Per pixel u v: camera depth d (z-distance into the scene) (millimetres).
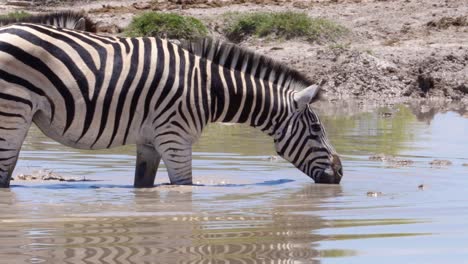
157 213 14773
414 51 42500
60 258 11289
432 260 11281
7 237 12562
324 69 41062
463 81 39969
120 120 17812
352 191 17703
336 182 18844
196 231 13164
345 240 12508
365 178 19484
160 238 12609
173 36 45156
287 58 42219
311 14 51219
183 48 18500
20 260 11172
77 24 18828
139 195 16922
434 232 13031
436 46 43438
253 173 20344
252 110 18875
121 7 56781
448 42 44875
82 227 13391
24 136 17375
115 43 17953
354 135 27250
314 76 40562
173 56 18219
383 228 13367
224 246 12109
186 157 18297
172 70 18109
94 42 17766
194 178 19453
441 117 32719
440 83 40062
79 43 17609
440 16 49219
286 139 19125
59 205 15516
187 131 18234
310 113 19203
